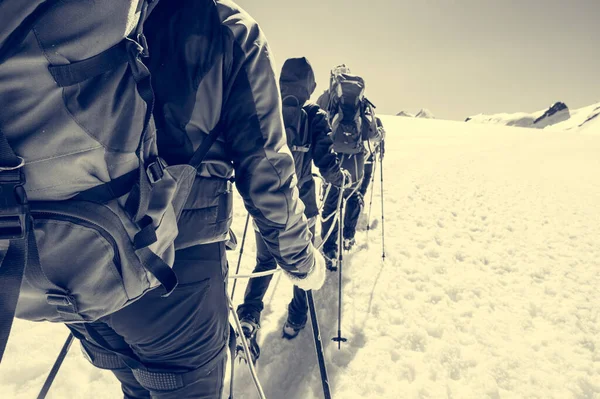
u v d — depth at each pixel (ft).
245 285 13.73
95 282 2.76
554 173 47.24
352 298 13.58
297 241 4.17
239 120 3.50
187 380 3.79
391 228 21.93
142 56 2.69
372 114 15.66
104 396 8.26
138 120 2.66
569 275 17.35
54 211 2.52
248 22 3.47
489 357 11.00
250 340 9.45
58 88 2.28
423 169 42.63
